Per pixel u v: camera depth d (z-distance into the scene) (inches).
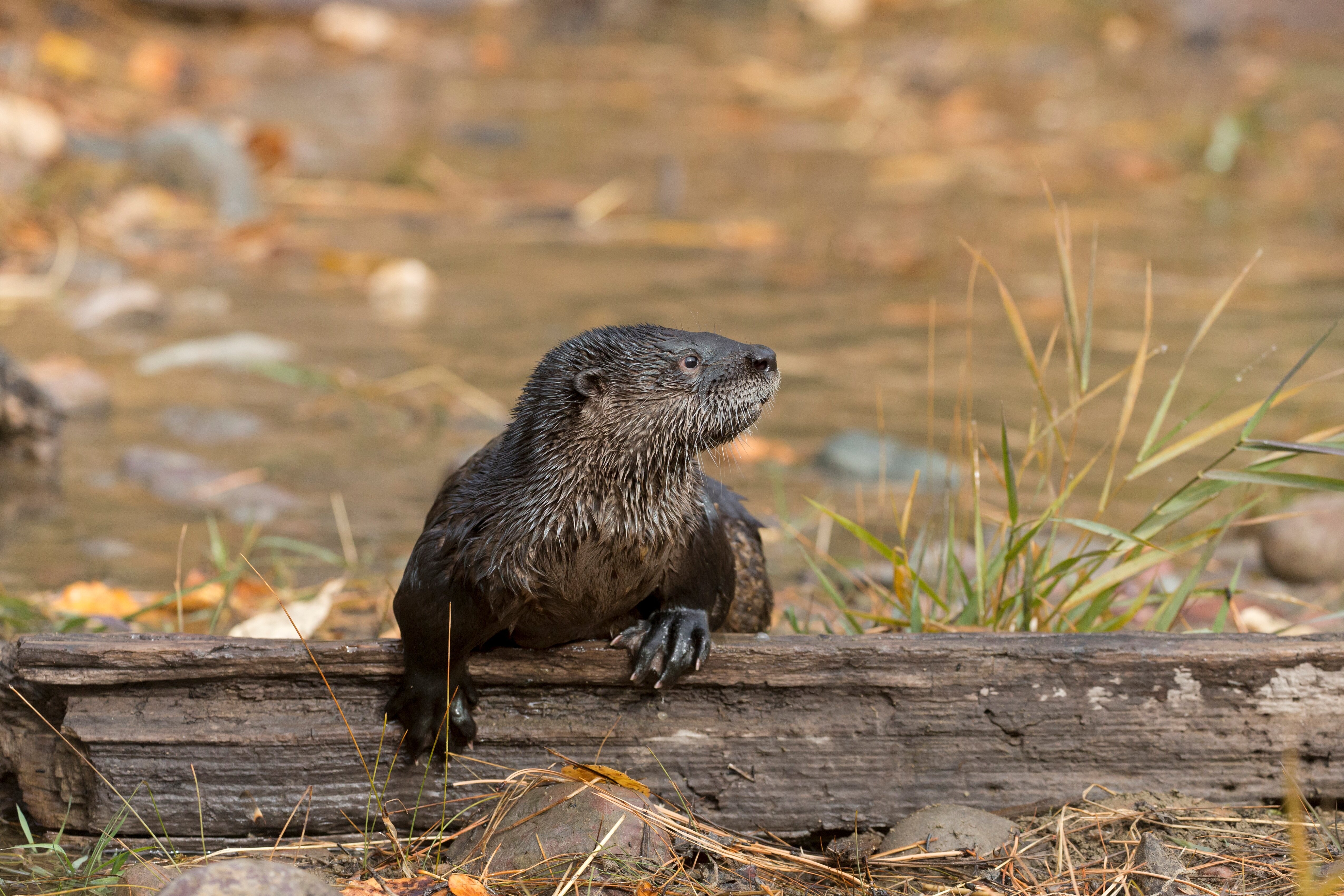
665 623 256.7
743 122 1141.7
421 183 903.1
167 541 409.7
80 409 514.9
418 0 1459.2
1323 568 391.9
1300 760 265.4
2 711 259.3
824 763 264.8
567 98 1212.5
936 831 251.8
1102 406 528.1
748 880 241.8
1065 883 238.4
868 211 877.8
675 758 265.1
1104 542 390.6
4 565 386.3
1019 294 695.1
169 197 801.6
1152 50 1380.4
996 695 264.1
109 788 255.0
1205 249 790.5
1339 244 808.9
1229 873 239.5
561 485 241.6
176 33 1236.5
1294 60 1349.7
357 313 651.5
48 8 1118.4
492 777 263.6
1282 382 288.8
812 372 572.1
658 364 246.4
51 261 692.1
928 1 1508.4
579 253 773.3
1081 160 1029.2
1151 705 264.8
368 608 361.7
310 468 474.3
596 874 233.6
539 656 261.6
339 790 260.4
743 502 443.5
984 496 434.0
